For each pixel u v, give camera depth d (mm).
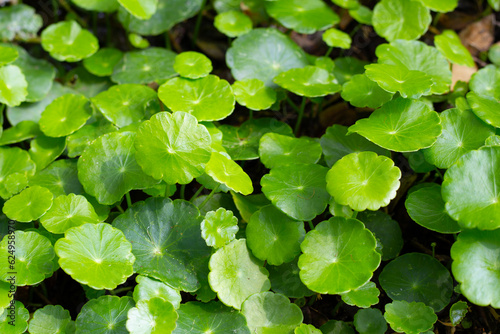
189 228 471
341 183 455
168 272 460
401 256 486
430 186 498
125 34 625
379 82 479
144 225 471
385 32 563
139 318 437
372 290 458
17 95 530
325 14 578
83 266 441
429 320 453
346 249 458
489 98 512
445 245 510
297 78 531
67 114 526
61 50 566
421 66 532
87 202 474
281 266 476
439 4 568
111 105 524
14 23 607
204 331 448
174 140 458
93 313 450
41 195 471
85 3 585
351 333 465
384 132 478
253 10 600
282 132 530
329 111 568
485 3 617
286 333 451
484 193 452
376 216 501
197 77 519
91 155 483
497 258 444
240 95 525
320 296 487
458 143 483
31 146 522
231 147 519
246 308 454
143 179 475
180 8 598
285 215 475
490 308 481
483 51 601
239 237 488
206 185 497
